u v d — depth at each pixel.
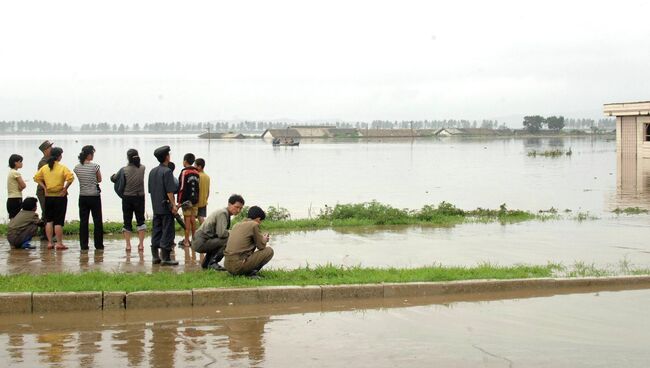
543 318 8.99
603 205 27.83
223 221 11.56
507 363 7.05
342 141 187.25
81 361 7.05
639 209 23.66
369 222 19.11
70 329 8.30
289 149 117.88
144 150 115.69
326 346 7.68
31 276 10.40
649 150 54.50
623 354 7.36
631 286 11.04
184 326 8.49
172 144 160.62
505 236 16.75
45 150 14.47
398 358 7.24
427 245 15.20
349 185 40.62
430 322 8.79
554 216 21.66
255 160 76.06
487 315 9.16
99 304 9.20
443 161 71.50
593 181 41.72
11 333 8.10
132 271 11.46
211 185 40.72
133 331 8.24
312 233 17.20
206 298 9.52
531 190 36.12
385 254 13.91
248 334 8.16
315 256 13.59
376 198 32.28
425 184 41.31
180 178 13.57
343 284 10.14
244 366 6.94
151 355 7.29
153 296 9.36
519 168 57.53
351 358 7.24
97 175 13.69
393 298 10.12
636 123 55.94
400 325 8.63
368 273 11.02
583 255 13.91
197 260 12.80
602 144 143.00
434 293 10.31
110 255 13.21
